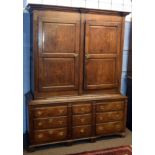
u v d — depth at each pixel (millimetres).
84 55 2572
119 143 2730
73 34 2486
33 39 2354
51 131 2520
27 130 2682
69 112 2557
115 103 2766
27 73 2768
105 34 2611
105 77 2719
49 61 2455
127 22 3139
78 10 2441
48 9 2344
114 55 2701
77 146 2637
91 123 2682
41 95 2500
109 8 3068
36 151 2500
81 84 2641
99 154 2445
